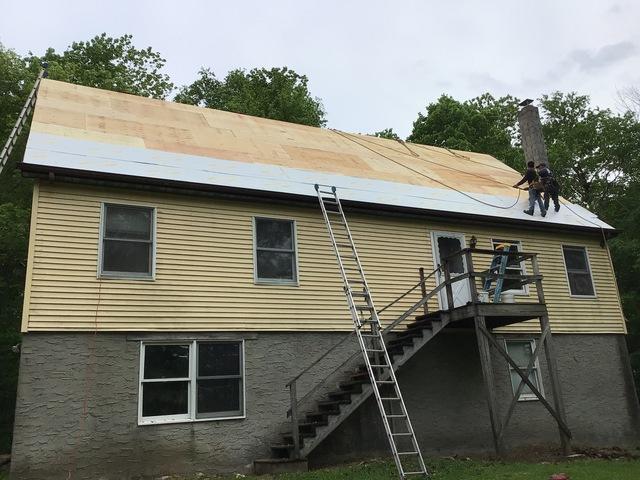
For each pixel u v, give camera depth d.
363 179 15.60
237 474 10.75
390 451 12.66
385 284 13.85
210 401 11.25
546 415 15.02
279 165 14.83
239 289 12.12
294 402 10.70
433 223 15.11
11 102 21.97
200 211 12.28
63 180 11.02
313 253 13.23
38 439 9.63
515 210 16.78
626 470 10.29
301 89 34.06
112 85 25.44
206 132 15.76
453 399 13.81
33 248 10.45
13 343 20.22
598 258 17.59
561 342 15.96
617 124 32.88
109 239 11.23
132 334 10.80
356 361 12.80
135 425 10.39
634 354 23.59
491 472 9.96
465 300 14.66
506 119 38.50
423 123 36.28
